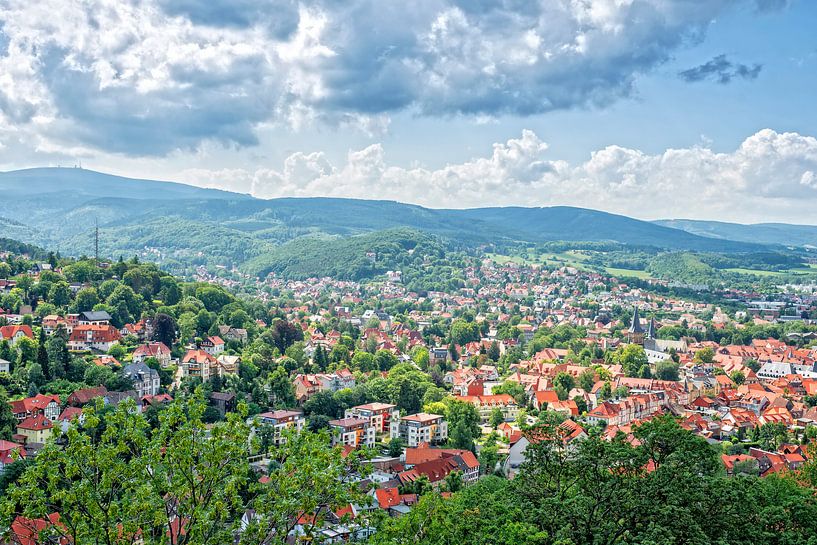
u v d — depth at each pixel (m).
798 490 117.06
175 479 85.31
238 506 87.25
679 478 101.94
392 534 94.50
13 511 81.38
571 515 98.81
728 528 98.19
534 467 113.88
